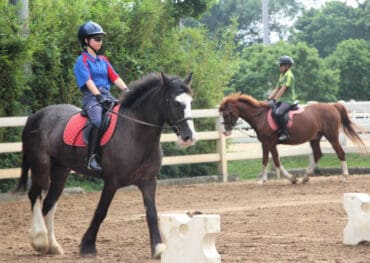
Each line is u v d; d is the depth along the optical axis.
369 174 21.92
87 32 10.35
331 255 9.56
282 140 19.39
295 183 19.66
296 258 9.38
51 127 10.77
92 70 10.34
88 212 15.20
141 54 21.58
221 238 11.14
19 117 17.77
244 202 16.03
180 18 23.91
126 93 10.03
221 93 23.30
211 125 22.58
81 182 20.12
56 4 19.77
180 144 9.55
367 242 10.29
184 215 8.31
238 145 28.02
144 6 21.34
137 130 9.84
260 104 19.50
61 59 19.91
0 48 17.52
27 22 18.34
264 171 19.86
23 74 18.25
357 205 10.21
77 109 11.00
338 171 22.69
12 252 10.75
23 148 11.19
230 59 23.94
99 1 21.53
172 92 9.59
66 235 12.23
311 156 22.83
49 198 10.79
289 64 19.53
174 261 8.19
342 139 23.27
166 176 21.39
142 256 9.87
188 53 22.62
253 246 10.37
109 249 10.53
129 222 13.34
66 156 10.47
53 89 19.53
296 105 19.45
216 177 21.28
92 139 10.00
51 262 9.70
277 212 13.94
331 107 19.81
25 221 14.23
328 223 12.42
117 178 9.91
